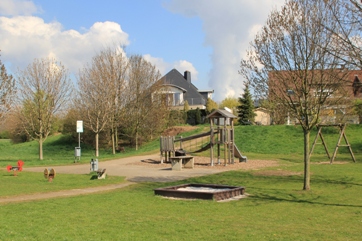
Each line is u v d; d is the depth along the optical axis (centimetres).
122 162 3316
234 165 2869
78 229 991
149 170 2662
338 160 2956
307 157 1650
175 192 1516
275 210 1266
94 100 4300
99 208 1294
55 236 917
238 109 5875
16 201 1451
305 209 1286
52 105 3900
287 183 1898
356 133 3975
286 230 993
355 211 1255
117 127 4966
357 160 2922
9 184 1936
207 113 6353
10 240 877
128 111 4900
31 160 3716
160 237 915
